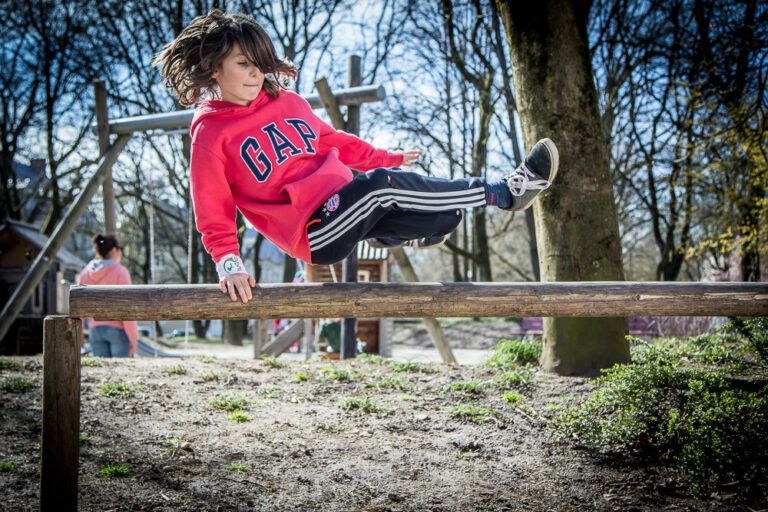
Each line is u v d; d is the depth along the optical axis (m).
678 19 14.45
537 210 5.17
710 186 12.56
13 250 15.40
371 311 2.50
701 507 2.82
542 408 4.09
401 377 5.14
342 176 2.51
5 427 3.68
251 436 3.73
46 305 15.45
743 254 11.54
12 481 2.93
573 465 3.30
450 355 8.04
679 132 13.73
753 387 3.71
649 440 3.40
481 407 4.18
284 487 2.99
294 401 4.54
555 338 5.01
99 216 25.09
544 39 5.02
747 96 9.98
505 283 2.57
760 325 3.65
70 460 2.35
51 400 2.33
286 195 2.46
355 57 7.43
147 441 3.56
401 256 7.70
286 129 2.54
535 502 2.87
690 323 9.29
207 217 2.45
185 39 2.43
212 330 36.00
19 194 24.00
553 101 4.98
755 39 8.55
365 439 3.72
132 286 2.44
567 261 4.94
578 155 4.96
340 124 6.95
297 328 9.70
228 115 2.47
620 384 3.48
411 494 2.93
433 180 2.46
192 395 4.60
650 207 18.25
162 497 2.82
